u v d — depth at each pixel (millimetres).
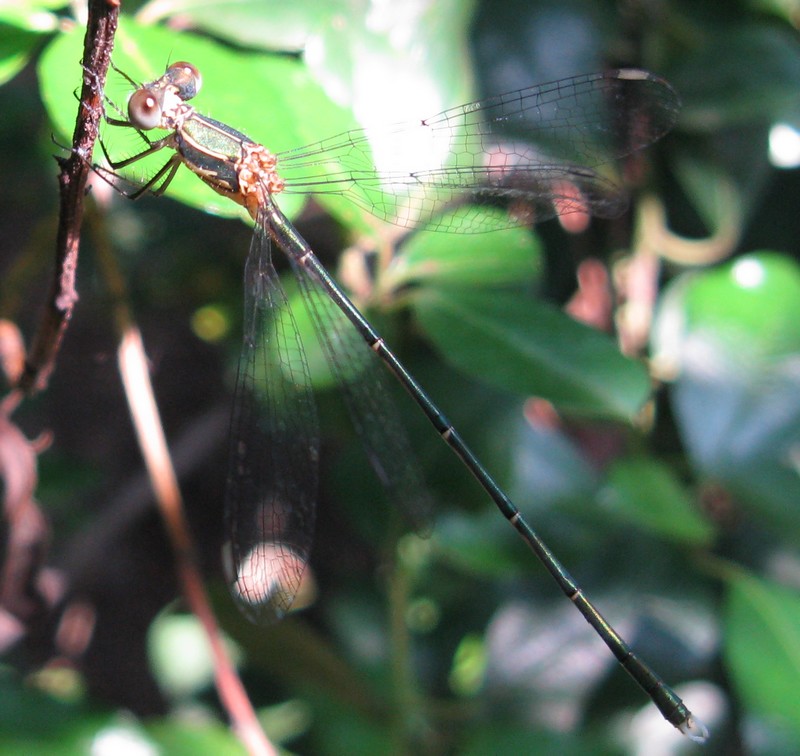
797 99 230
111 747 211
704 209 235
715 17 236
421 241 217
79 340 261
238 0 214
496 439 224
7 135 245
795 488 221
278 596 215
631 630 226
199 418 258
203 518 268
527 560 226
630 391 212
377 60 217
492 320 214
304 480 217
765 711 214
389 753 225
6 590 228
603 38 230
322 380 219
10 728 211
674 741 229
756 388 223
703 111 230
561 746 220
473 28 228
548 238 240
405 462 222
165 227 251
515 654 226
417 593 239
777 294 225
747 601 219
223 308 253
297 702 235
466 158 218
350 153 212
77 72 202
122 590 262
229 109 206
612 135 222
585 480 227
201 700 243
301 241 220
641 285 239
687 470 231
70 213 199
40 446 222
